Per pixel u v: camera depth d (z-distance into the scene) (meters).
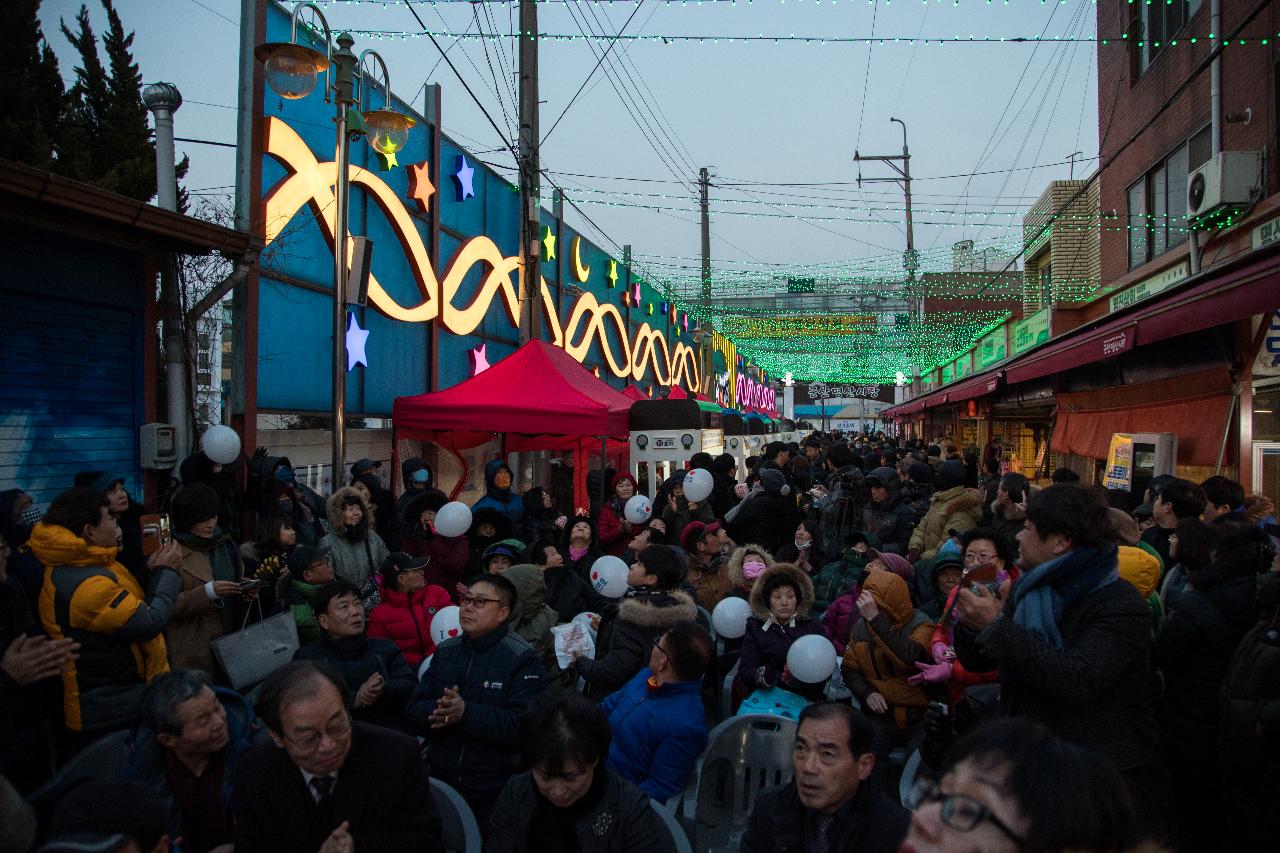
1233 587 3.32
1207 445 7.10
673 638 3.43
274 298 7.89
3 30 12.58
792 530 7.92
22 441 5.27
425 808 2.46
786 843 2.43
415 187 10.48
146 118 15.85
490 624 3.45
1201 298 5.77
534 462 14.96
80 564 3.48
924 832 0.96
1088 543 2.51
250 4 7.45
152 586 3.74
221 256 6.73
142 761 2.73
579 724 2.39
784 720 3.57
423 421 8.97
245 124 7.44
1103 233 16.02
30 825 1.36
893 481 7.99
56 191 4.76
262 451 6.52
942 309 28.52
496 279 12.77
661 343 24.19
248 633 4.09
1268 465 6.69
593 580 5.17
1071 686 2.32
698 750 3.37
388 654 3.82
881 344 36.78
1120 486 8.35
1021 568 2.69
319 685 2.28
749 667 4.34
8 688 3.02
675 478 8.98
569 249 17.06
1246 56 10.41
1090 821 0.91
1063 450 11.17
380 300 9.50
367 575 5.53
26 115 12.52
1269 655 3.00
